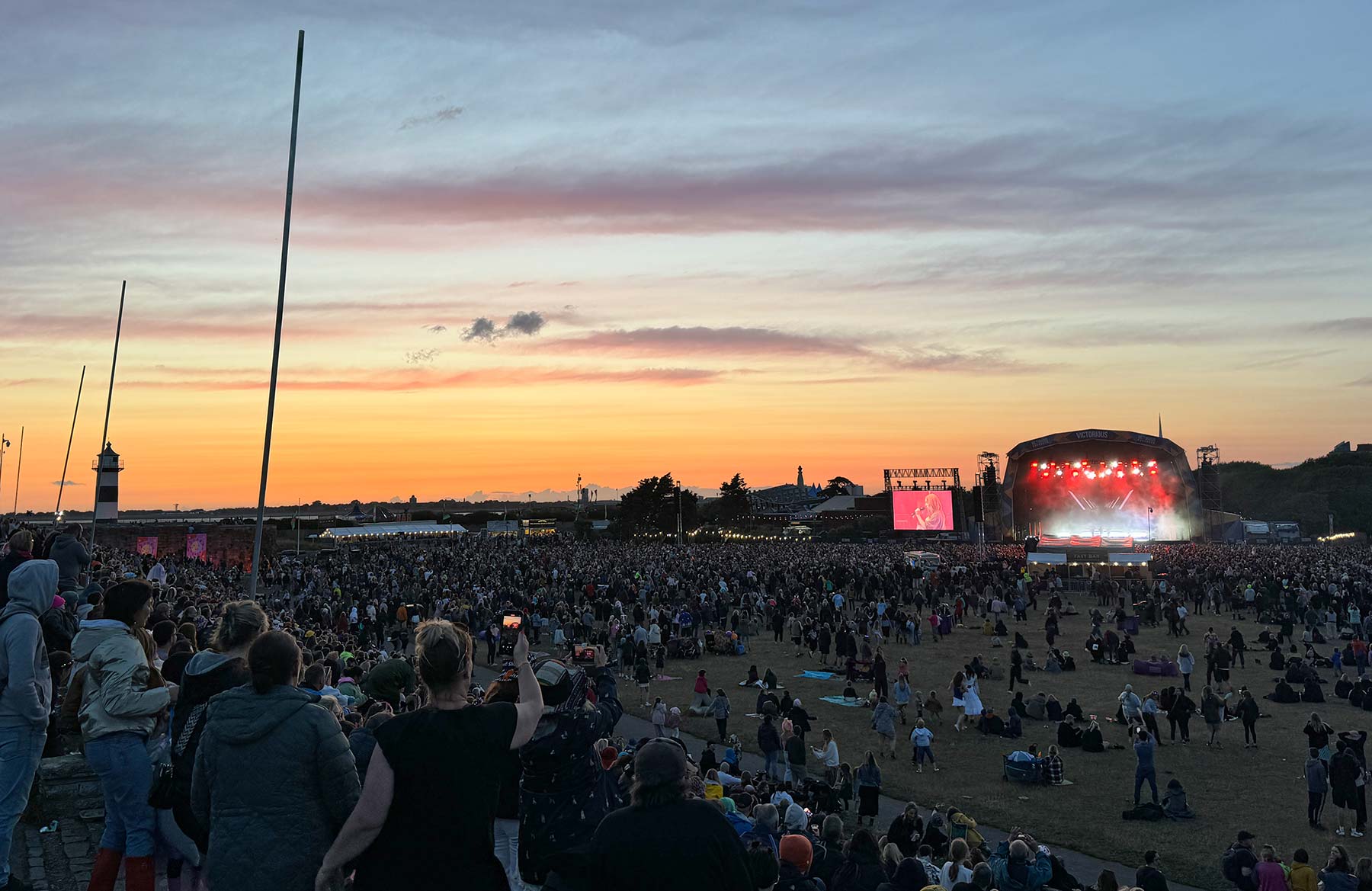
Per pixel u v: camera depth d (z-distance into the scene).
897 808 21.27
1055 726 29.03
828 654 41.59
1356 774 19.27
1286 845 18.78
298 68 14.47
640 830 3.45
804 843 8.75
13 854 7.21
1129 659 39.19
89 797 8.00
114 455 87.12
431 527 134.25
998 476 101.75
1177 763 24.66
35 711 5.34
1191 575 60.81
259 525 12.78
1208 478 100.19
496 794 3.30
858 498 156.00
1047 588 65.31
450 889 3.14
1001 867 13.81
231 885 3.28
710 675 38.44
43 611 5.57
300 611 44.66
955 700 28.44
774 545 115.12
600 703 4.65
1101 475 94.88
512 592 52.69
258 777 3.35
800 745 22.05
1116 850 18.50
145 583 5.37
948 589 58.84
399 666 5.32
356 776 3.55
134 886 5.00
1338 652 36.41
